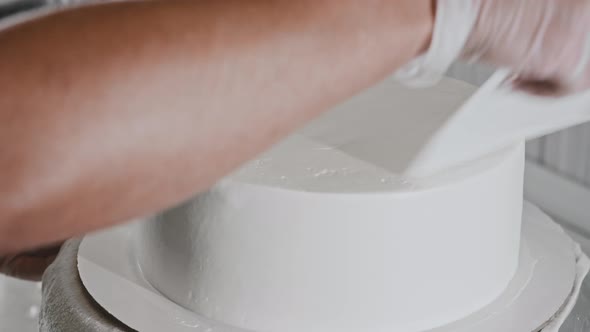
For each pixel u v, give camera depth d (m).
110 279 0.75
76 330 0.69
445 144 0.64
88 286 0.73
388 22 0.39
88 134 0.32
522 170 0.72
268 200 0.62
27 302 1.04
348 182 0.63
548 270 0.77
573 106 0.57
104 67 0.33
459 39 0.41
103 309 0.70
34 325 1.00
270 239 0.63
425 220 0.63
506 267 0.73
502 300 0.72
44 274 0.79
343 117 0.74
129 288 0.73
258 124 0.36
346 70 0.38
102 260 0.78
